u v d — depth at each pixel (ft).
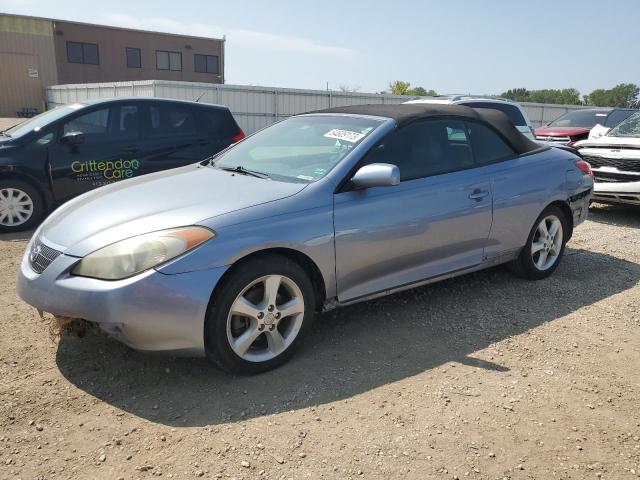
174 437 9.04
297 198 11.39
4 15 121.08
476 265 14.92
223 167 14.14
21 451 8.59
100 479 8.04
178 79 147.95
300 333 11.48
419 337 12.94
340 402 10.16
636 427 9.74
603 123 44.52
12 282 15.97
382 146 12.87
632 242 22.47
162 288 9.73
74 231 10.85
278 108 76.69
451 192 13.71
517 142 16.06
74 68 132.46
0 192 21.90
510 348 12.54
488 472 8.44
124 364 11.32
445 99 37.22
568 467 8.63
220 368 10.82
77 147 23.03
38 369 11.02
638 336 13.42
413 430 9.38
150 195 11.94
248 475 8.18
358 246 12.03
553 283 16.88
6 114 124.98
